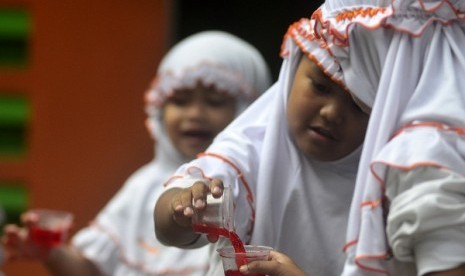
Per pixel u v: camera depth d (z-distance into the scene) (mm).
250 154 3059
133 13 6047
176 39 6035
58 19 6090
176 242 2941
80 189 6121
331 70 2895
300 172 3078
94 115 6105
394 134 2801
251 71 5078
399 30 2816
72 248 4863
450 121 2729
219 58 4973
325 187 3070
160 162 5059
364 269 2756
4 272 6148
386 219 2789
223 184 2812
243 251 2736
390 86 2811
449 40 2854
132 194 4965
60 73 6105
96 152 6117
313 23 2941
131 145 6094
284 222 3068
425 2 2828
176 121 4926
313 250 3047
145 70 6059
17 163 6141
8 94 6141
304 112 2986
